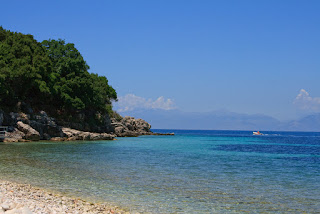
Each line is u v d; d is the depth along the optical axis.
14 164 31.86
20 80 70.81
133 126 141.00
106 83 123.44
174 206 17.88
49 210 14.20
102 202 18.20
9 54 72.38
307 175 30.69
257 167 36.16
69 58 90.25
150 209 17.17
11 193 17.66
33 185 22.09
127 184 23.41
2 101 69.25
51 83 81.31
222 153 55.09
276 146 85.25
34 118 71.75
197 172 30.47
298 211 17.64
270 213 17.14
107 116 107.62
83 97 90.94
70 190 20.92
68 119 86.62
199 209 17.45
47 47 93.56
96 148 56.62
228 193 21.48
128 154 47.06
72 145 61.59
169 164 36.03
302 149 74.25
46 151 46.97
